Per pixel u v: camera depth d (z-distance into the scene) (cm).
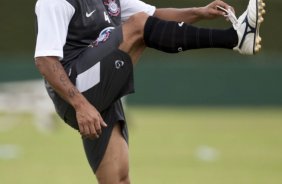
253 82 9425
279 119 7675
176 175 3875
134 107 9250
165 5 9625
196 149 5134
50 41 1770
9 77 9106
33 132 6444
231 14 1858
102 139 1878
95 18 1867
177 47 1777
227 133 6288
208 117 7881
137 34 1792
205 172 4000
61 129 6644
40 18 1791
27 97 6931
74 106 1759
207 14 1962
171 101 9356
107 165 1880
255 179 3750
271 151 5028
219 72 9375
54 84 1764
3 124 7131
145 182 3631
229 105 9419
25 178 3753
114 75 1791
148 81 9331
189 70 9356
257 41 1761
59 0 1806
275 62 9562
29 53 10325
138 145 5359
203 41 1766
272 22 10125
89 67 1794
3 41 10306
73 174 3894
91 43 1852
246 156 4741
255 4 1741
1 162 4412
